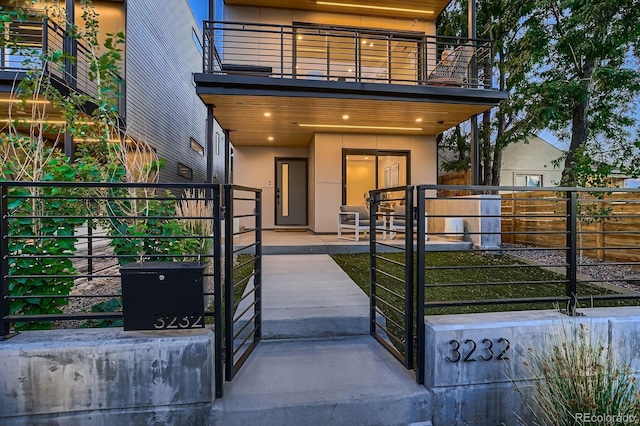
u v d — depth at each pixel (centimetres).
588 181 481
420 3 693
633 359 179
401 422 160
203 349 151
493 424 168
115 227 233
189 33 1082
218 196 160
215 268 161
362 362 194
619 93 688
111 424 147
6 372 142
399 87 527
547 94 695
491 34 816
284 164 880
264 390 163
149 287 152
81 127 314
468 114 609
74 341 147
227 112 591
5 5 476
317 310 248
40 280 192
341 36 554
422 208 169
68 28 351
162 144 842
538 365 161
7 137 252
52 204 204
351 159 776
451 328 165
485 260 479
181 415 150
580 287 341
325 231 739
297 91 512
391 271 406
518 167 1098
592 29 636
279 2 677
